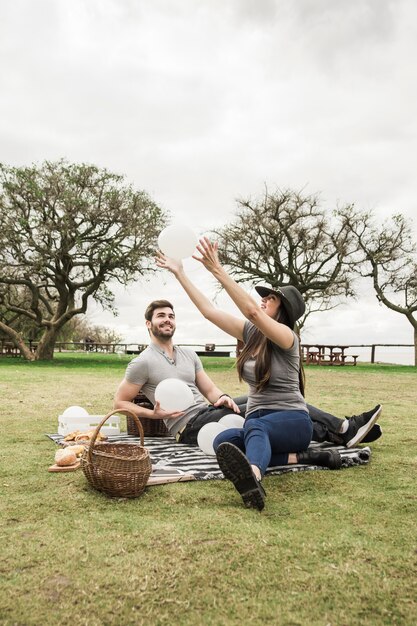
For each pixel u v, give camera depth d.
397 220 29.44
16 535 2.37
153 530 2.44
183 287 3.69
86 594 1.85
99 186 26.98
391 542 2.34
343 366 28.31
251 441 3.15
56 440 4.62
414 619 1.72
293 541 2.33
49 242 26.80
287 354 3.39
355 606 1.80
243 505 2.88
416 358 29.72
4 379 12.54
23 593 1.85
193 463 3.78
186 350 4.91
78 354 41.31
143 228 26.52
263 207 28.95
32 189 25.36
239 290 3.09
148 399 4.98
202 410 4.57
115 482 2.92
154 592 1.87
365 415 4.32
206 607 1.78
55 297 29.70
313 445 4.39
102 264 27.31
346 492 3.12
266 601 1.82
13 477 3.39
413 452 4.32
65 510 2.73
